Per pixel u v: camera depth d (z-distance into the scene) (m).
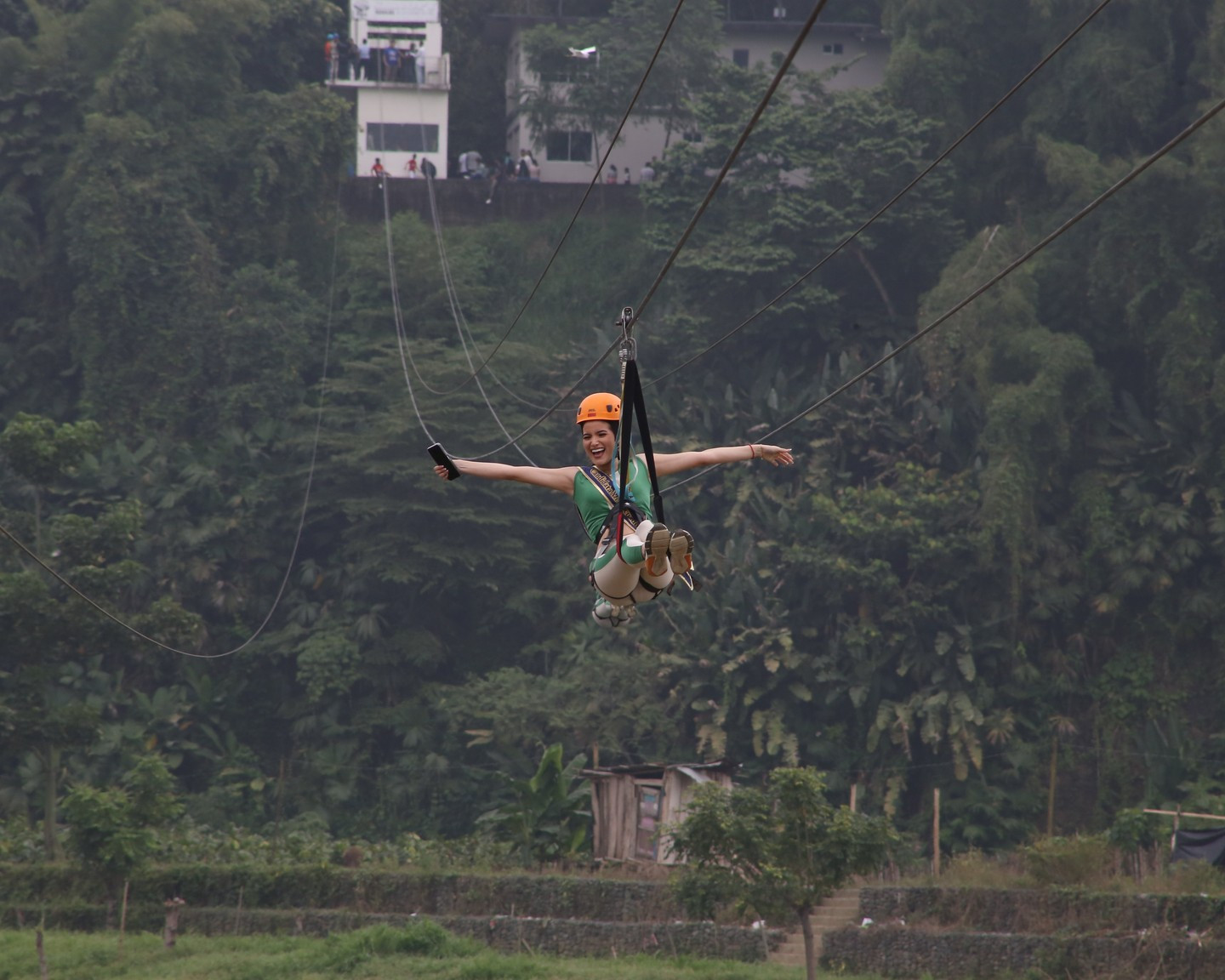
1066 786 195.12
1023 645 199.12
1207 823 154.25
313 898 142.88
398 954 119.88
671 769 149.50
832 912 126.69
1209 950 101.56
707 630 197.12
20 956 121.75
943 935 112.81
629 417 29.28
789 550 198.88
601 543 30.06
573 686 196.88
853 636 193.00
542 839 150.75
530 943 126.62
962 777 183.75
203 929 139.25
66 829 173.88
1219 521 196.25
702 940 120.94
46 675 156.38
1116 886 118.69
